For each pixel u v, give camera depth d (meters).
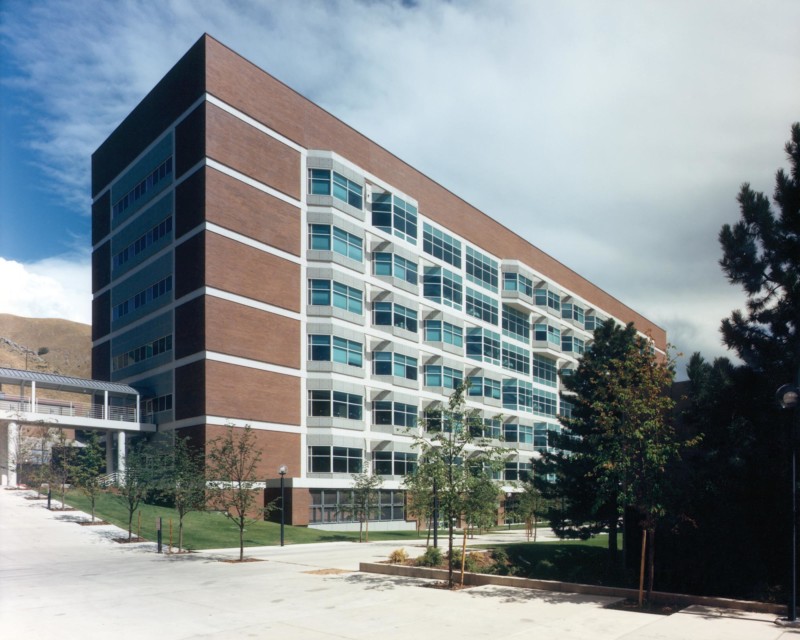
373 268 56.28
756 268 19.91
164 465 34.69
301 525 45.94
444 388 60.69
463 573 19.94
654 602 16.53
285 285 49.47
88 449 40.59
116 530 34.31
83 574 21.89
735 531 20.44
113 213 59.03
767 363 19.38
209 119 46.19
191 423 44.91
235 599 17.02
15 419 45.44
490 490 19.75
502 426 69.12
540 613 15.21
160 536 28.67
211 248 45.25
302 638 12.81
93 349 60.28
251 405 46.00
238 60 48.47
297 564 25.12
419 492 20.56
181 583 19.83
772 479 19.02
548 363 80.25
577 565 27.20
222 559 26.81
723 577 20.78
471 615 14.98
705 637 12.91
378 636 12.99
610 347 33.75
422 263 61.28
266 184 49.12
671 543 22.38
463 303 65.88
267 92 50.03
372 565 22.36
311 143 52.62
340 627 13.76
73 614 15.01
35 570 22.89
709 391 20.55
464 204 67.94
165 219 50.41
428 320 61.09
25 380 46.88
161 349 49.44
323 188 52.31
